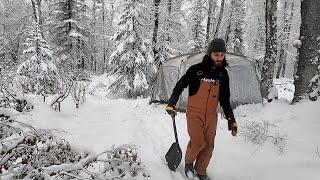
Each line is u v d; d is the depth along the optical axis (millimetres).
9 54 30641
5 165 3100
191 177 4293
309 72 7109
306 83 7160
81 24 27125
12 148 3031
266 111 7605
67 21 25438
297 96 7355
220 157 5191
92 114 8469
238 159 5098
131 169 3465
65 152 3312
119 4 18047
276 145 5559
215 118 4172
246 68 9531
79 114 8164
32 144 3199
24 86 9953
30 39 17828
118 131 6527
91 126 6766
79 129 6309
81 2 27219
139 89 17875
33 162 3119
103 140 5715
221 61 4020
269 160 4992
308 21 7055
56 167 2969
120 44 17688
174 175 4387
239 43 32500
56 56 24906
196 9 27438
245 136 6047
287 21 34656
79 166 3059
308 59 7109
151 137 6230
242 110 8266
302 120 6426
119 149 3465
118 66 18453
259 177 4395
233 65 9398
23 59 18609
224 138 6152
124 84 17969
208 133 4160
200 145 4125
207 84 4035
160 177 4246
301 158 4914
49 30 26016
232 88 9336
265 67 9484
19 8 36031
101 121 7531
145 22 18609
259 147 5562
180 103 9250
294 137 5902
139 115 8695
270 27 9469
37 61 17250
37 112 6195
